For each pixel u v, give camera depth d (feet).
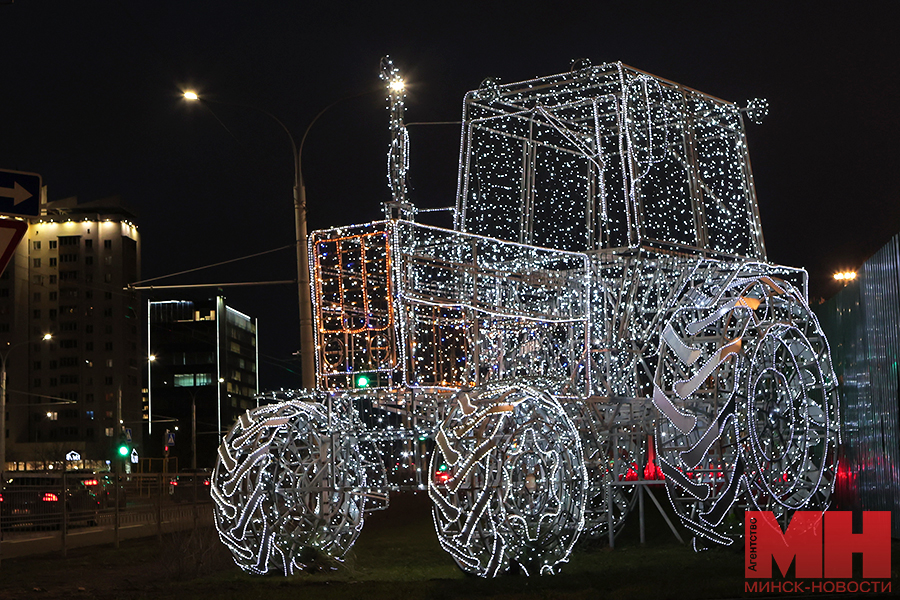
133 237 362.74
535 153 54.80
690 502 44.01
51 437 345.31
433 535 52.60
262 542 37.65
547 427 36.22
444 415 37.37
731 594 29.53
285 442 38.45
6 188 24.30
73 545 60.75
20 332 346.95
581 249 53.21
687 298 46.44
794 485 41.32
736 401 39.75
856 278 46.47
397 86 55.98
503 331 53.21
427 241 50.85
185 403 412.36
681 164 52.16
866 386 45.06
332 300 50.06
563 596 29.76
